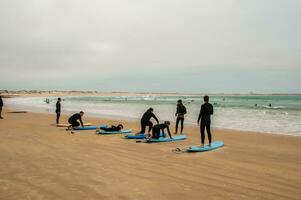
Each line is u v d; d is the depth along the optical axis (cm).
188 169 746
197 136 1430
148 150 1024
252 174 703
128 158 874
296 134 1534
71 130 1619
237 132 1591
